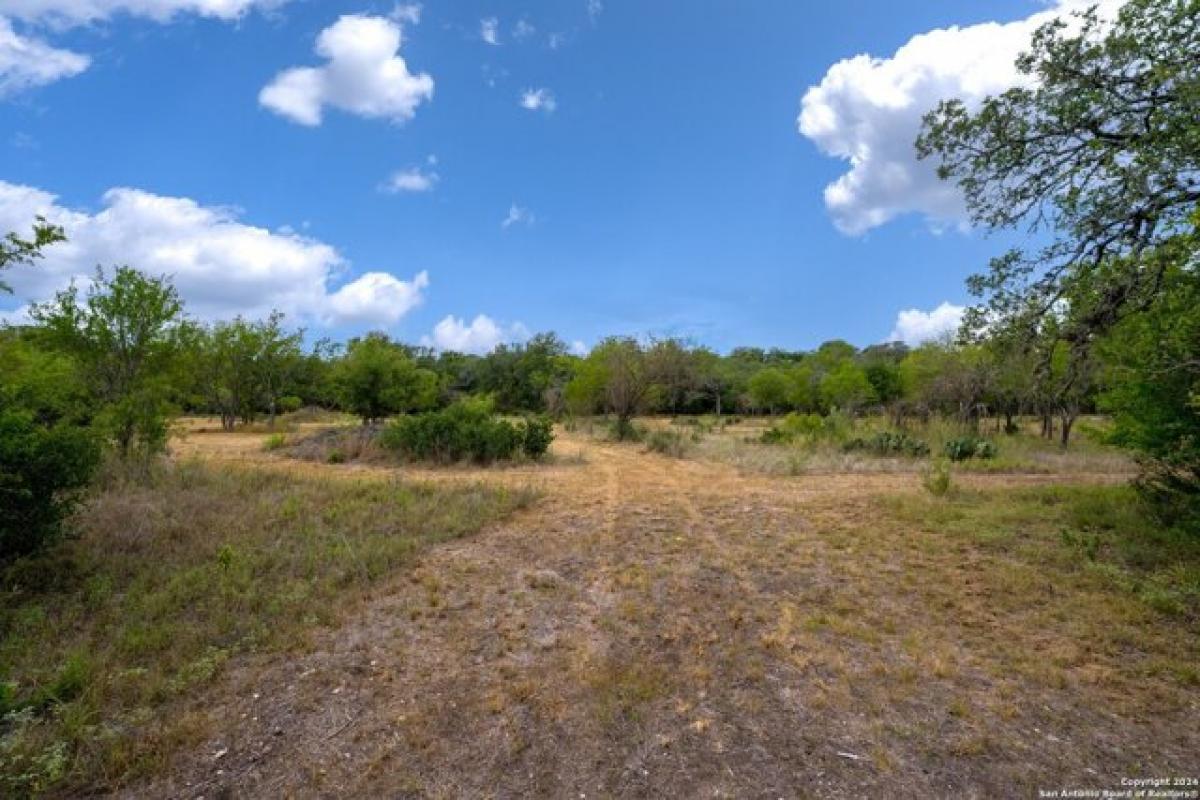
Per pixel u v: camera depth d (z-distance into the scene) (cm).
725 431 2716
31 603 470
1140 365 662
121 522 657
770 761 301
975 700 358
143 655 402
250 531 673
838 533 728
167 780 287
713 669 395
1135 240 532
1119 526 685
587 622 471
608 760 302
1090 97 528
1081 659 408
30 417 539
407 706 351
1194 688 372
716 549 665
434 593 525
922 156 657
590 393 2355
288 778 288
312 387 3206
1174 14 483
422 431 1433
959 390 2016
